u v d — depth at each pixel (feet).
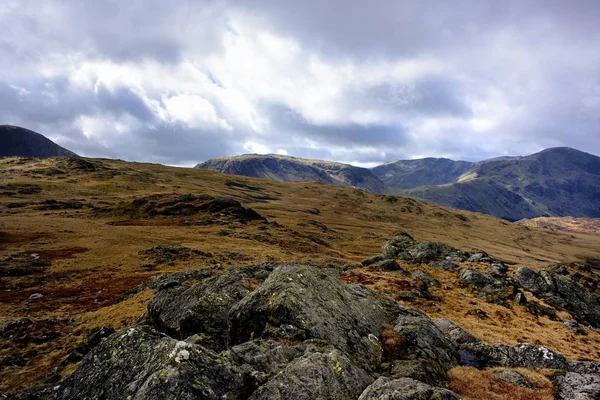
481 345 101.96
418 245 281.74
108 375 49.34
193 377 44.86
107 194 620.08
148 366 47.55
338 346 73.36
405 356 81.61
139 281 203.41
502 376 82.28
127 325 127.34
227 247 306.35
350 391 52.90
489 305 180.34
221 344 76.07
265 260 268.82
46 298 177.47
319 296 89.45
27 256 242.17
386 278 201.05
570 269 310.24
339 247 470.39
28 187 575.79
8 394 78.84
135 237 315.58
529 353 96.94
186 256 259.80
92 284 200.75
